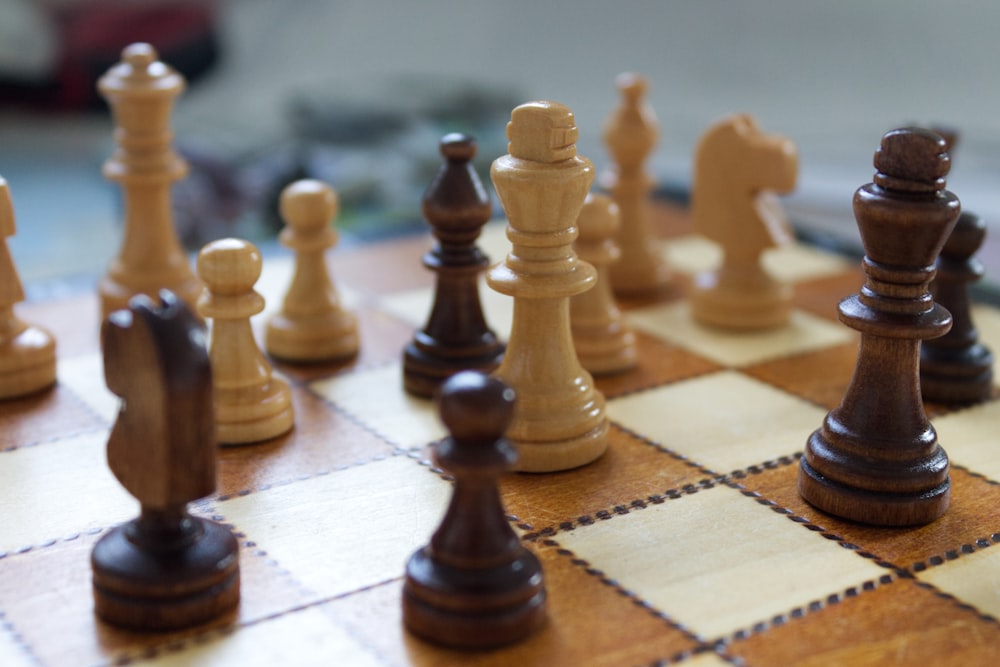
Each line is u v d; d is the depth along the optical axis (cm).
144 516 39
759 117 116
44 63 123
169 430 37
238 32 131
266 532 42
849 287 60
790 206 98
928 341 49
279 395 47
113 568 38
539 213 44
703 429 48
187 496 38
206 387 37
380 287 60
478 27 137
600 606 39
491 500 38
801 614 39
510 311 57
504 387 37
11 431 47
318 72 133
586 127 120
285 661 37
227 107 120
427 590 38
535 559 39
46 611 39
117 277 55
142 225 55
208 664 37
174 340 37
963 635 38
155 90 53
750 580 40
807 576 40
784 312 56
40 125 126
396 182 93
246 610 39
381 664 37
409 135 99
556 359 46
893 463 43
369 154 98
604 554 41
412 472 45
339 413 49
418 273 61
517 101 110
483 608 37
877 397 43
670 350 54
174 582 38
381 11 138
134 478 38
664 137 116
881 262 42
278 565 41
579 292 45
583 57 133
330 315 53
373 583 40
